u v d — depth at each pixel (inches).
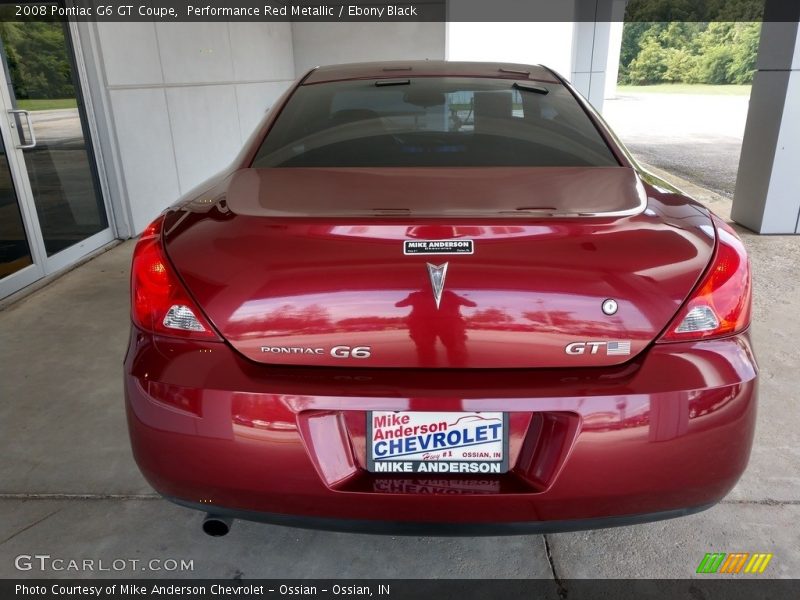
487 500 46.3
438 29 375.6
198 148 240.5
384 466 47.1
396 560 63.6
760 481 75.3
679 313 46.9
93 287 145.9
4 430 86.8
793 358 108.5
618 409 45.1
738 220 204.8
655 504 48.3
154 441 48.3
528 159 63.2
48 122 154.0
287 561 63.6
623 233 48.6
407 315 45.3
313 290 45.8
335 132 68.3
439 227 47.4
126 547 65.4
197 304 47.5
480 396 44.7
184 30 227.0
